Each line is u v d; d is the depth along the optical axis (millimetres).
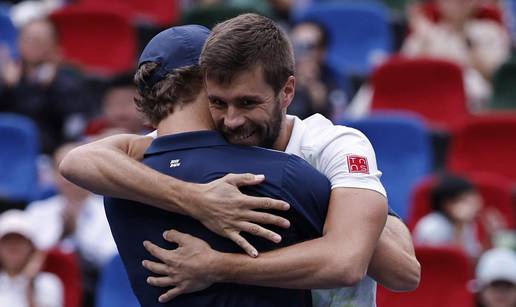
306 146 10047
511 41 34938
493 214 25031
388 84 29328
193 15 30016
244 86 9344
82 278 22625
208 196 9516
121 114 25703
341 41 34062
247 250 9484
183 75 9875
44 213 23625
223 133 9789
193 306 9781
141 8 35812
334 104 29422
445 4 32594
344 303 10234
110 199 10148
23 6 36312
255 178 9539
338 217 9586
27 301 21750
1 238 21781
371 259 9898
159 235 9836
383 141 26812
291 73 9539
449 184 23812
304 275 9430
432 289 22047
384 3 37188
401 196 26438
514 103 29844
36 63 29438
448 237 23656
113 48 33438
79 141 25812
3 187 27391
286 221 9523
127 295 21469
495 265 21594
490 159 27672
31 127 27734
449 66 28922
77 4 35781
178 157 9812
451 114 28828
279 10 35000
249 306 9695
